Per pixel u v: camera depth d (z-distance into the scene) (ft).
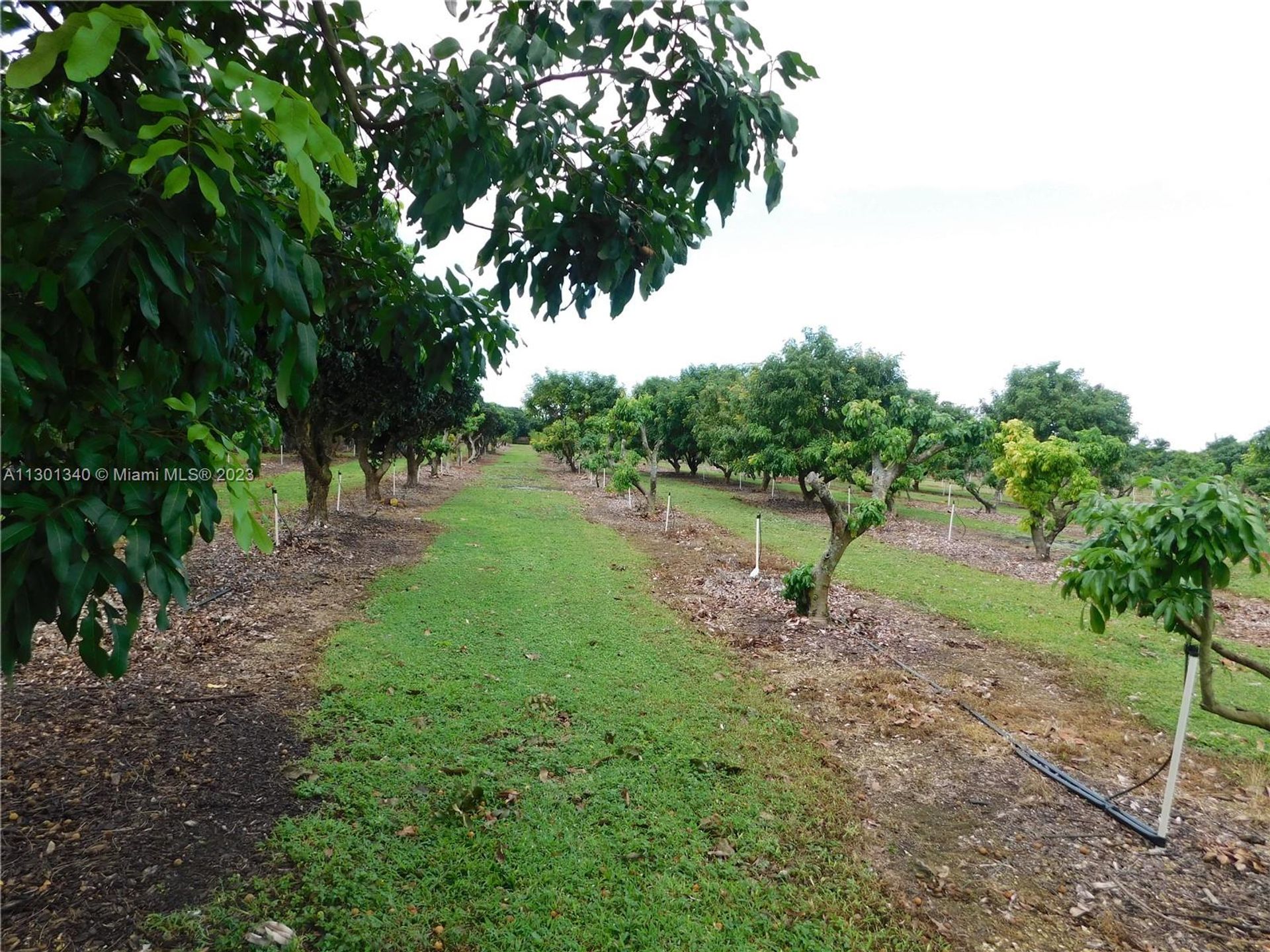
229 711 13.61
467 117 5.77
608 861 9.68
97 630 4.34
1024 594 29.45
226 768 11.43
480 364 8.86
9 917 7.75
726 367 108.58
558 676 16.75
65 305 4.38
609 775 12.05
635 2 5.61
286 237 4.99
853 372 62.54
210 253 4.70
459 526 43.21
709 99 5.94
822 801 11.60
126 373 4.88
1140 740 14.76
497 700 14.97
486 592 25.40
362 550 32.40
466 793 11.05
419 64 6.56
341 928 8.07
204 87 4.59
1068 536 53.47
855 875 9.72
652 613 23.56
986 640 22.35
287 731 12.96
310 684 15.34
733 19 5.52
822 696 16.55
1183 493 8.91
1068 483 38.63
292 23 6.27
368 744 12.55
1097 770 13.20
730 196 6.41
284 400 5.09
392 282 8.00
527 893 8.94
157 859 9.02
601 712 14.67
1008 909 9.18
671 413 97.81
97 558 4.32
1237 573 37.81
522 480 90.48
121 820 9.75
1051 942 8.57
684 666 17.98
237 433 7.81
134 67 4.50
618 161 6.79
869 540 44.75
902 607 26.40
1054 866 10.16
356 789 11.02
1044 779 12.80
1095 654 20.86
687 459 113.60
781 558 36.06
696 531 45.32
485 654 18.10
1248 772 13.26
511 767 12.12
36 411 4.39
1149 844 10.75
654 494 54.39
